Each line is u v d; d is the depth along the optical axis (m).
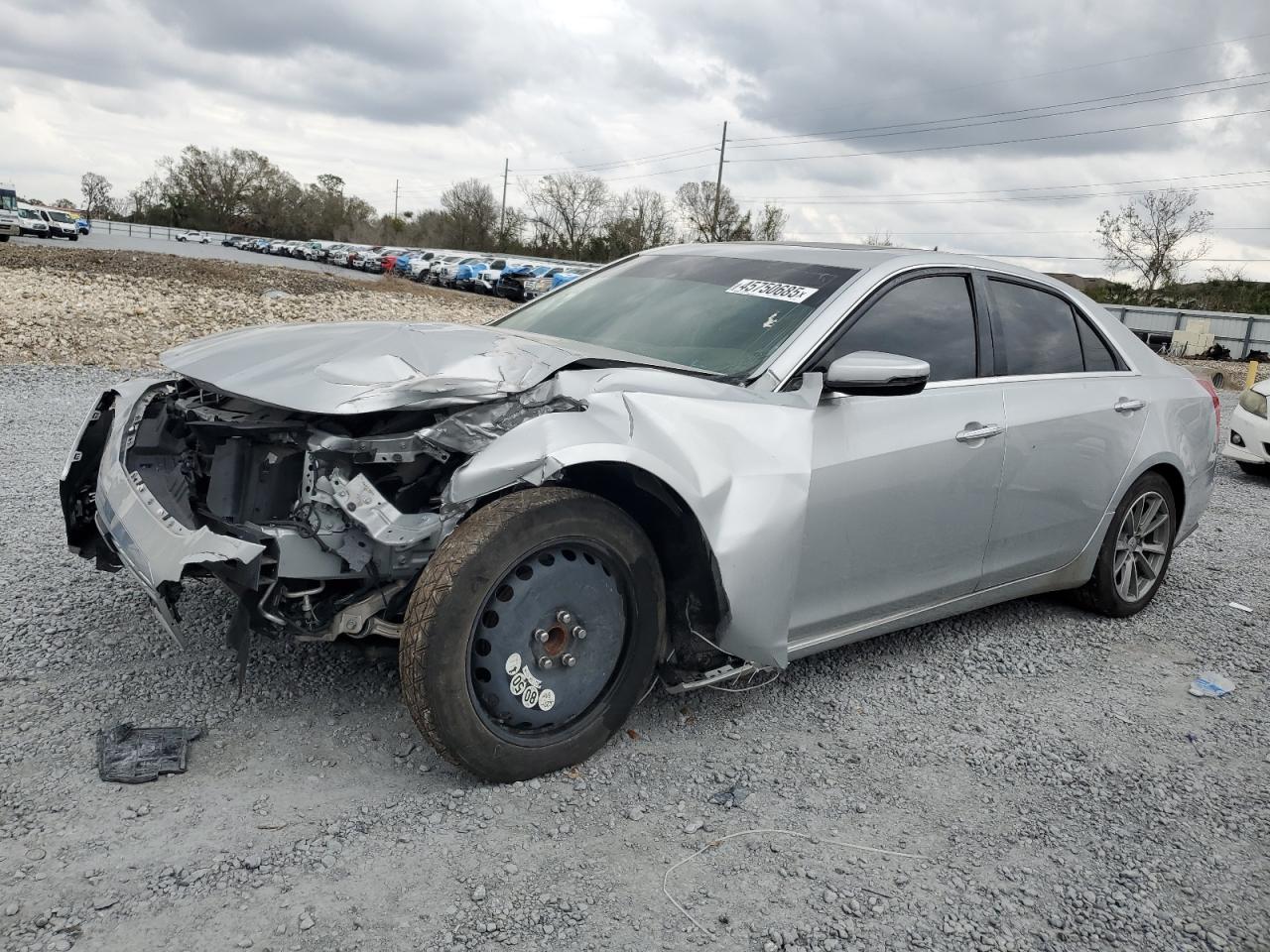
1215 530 6.98
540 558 2.75
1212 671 4.19
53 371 10.33
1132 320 37.94
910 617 3.77
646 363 3.19
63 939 2.06
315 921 2.19
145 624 3.72
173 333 13.64
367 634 2.80
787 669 3.82
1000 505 3.88
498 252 96.19
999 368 3.97
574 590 2.80
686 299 3.81
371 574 2.74
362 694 3.29
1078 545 4.41
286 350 3.12
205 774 2.75
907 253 3.90
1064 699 3.79
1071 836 2.81
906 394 3.10
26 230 49.38
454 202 97.75
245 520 2.92
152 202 118.06
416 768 2.88
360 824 2.57
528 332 3.90
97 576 4.22
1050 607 4.92
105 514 3.10
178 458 3.29
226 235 100.00
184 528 2.80
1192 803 3.05
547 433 2.67
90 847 2.38
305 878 2.34
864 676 3.84
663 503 2.96
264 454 2.98
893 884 2.52
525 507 2.65
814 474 3.15
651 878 2.46
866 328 3.51
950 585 3.84
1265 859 2.76
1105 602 4.68
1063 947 2.33
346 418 2.78
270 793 2.69
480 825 2.61
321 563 2.75
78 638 3.57
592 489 3.05
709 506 2.84
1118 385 4.53
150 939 2.09
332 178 122.56
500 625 2.69
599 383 2.89
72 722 2.97
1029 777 3.14
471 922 2.23
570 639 2.83
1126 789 3.11
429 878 2.38
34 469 6.22
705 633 3.08
